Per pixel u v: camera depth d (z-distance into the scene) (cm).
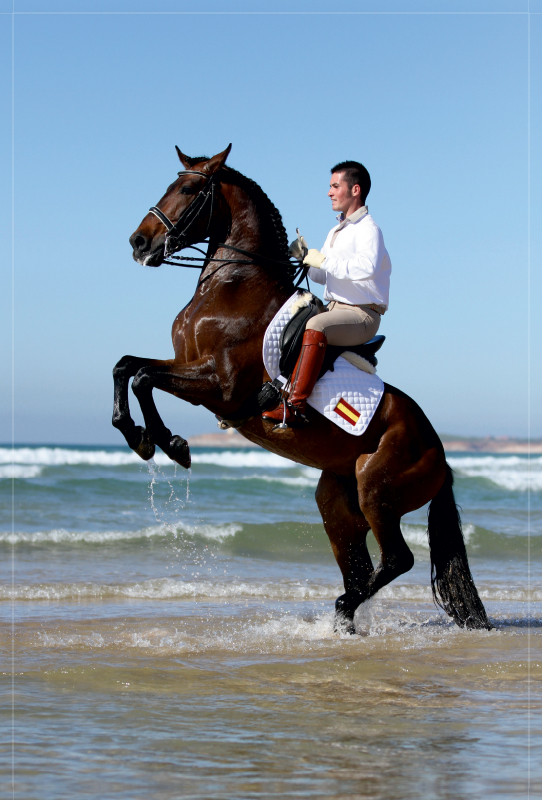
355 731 466
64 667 616
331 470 756
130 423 676
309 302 699
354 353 721
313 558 1523
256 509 2255
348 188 723
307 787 376
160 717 490
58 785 374
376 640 748
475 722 488
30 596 988
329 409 699
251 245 710
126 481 2630
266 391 681
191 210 699
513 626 851
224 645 717
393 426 727
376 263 691
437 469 753
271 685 577
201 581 1170
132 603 969
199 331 687
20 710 499
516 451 11969
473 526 1798
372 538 1773
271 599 1039
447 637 763
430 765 409
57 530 1589
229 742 443
